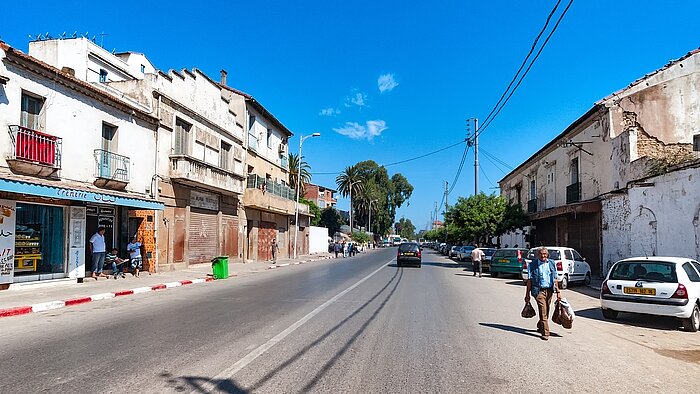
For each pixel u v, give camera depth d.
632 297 10.46
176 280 18.50
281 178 42.16
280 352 6.99
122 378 5.61
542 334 8.61
